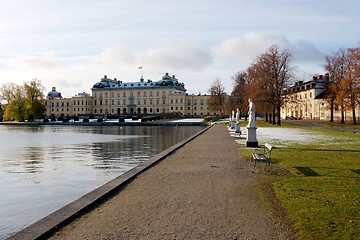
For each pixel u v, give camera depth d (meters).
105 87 154.75
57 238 6.04
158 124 80.38
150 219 7.06
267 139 28.02
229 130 44.94
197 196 8.99
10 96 100.38
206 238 5.96
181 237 6.01
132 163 19.88
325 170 12.51
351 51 56.66
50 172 16.69
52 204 10.66
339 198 8.12
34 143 34.84
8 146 31.47
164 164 14.84
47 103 159.88
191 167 13.93
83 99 154.38
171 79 153.38
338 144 23.28
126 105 151.75
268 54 56.81
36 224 6.59
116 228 6.52
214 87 107.50
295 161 14.89
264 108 58.28
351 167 13.18
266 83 56.78
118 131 59.53
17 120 98.12
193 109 145.75
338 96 56.75
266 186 9.99
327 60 62.84
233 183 10.59
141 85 152.38
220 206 8.00
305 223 6.48
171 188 10.02
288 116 103.69
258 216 7.18
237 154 18.34
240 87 77.69
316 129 45.28
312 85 92.81
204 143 25.48
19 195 11.85
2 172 16.72
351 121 70.56
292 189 9.20
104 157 22.80
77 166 18.70
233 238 5.96
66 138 42.41
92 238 6.00
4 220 9.11
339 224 6.36
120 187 10.21
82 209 7.66
